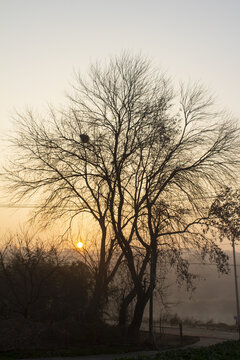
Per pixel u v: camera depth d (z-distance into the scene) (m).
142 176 25.12
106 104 26.14
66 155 25.42
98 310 23.58
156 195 25.03
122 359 12.07
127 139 25.14
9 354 17.59
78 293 26.19
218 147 26.16
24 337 19.61
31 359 16.61
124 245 24.47
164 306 25.02
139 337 24.88
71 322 22.38
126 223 24.94
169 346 24.42
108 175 24.58
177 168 25.19
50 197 25.52
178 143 25.80
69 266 26.81
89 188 25.59
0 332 19.30
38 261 25.69
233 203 24.11
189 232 24.56
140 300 25.14
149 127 25.23
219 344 16.59
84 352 19.23
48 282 26.36
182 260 23.84
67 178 25.66
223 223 23.84
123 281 24.67
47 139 25.67
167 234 24.64
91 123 25.67
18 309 25.20
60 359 16.88
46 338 20.39
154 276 23.97
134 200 25.20
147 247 24.69
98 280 24.45
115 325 23.84
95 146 25.02
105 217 25.42
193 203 24.89
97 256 25.48
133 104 25.92
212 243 24.33
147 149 25.28
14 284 25.78
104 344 22.31
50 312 25.14
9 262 26.02
